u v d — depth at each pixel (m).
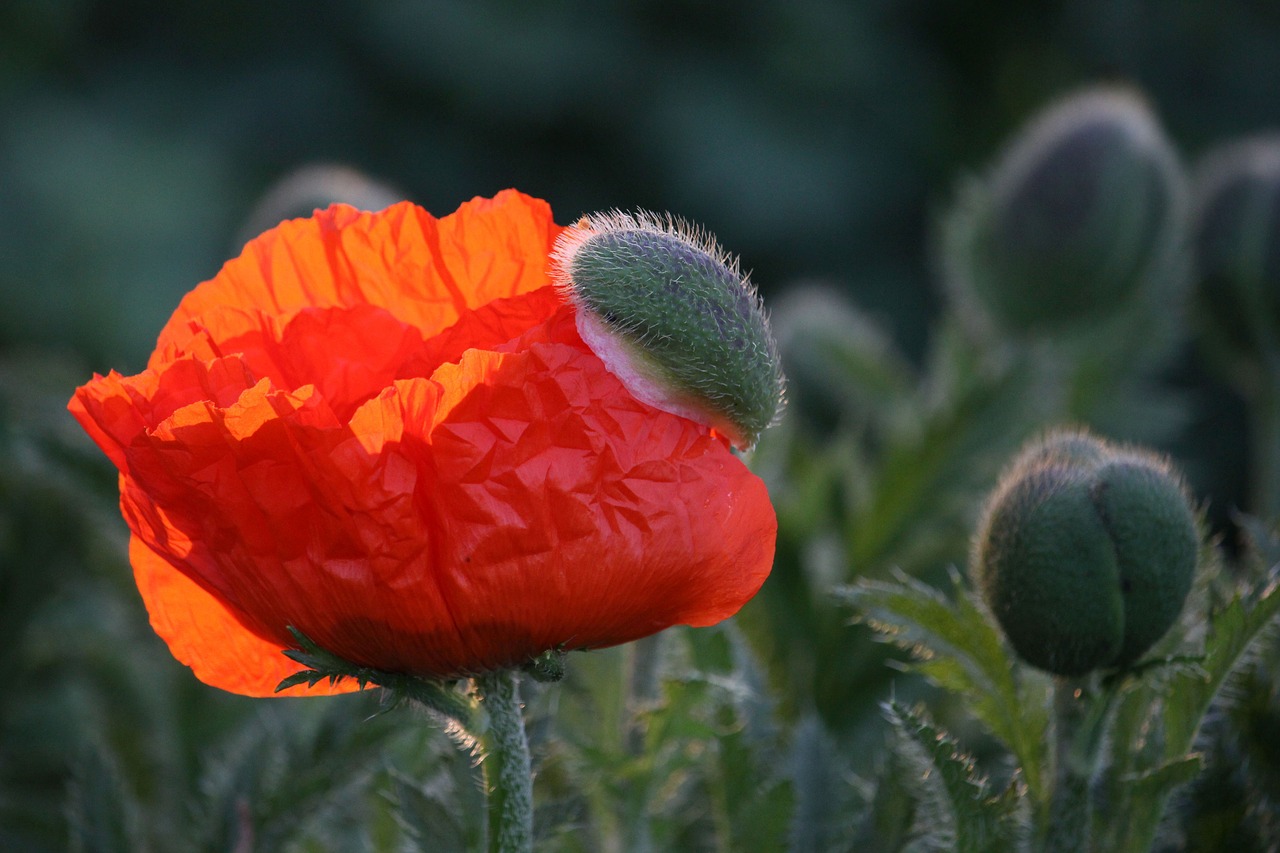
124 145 1.88
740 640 0.68
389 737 0.67
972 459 0.78
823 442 0.96
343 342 0.60
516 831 0.58
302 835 0.69
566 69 2.01
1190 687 0.62
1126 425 0.98
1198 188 0.90
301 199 0.75
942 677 0.63
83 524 0.77
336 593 0.57
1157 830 0.63
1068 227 0.84
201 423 0.56
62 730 0.77
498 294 0.60
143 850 0.69
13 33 1.96
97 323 1.72
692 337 0.57
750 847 0.66
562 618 0.57
